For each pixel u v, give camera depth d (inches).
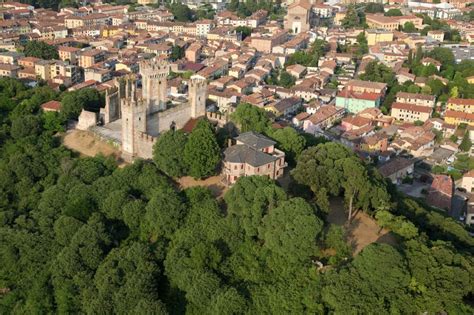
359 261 5251.0
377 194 6653.5
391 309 5022.1
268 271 5802.2
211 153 7288.4
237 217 6240.2
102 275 6131.9
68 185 7647.6
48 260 6796.3
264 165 7140.8
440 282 5211.6
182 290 5905.5
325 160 6924.2
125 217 6914.4
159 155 7504.9
